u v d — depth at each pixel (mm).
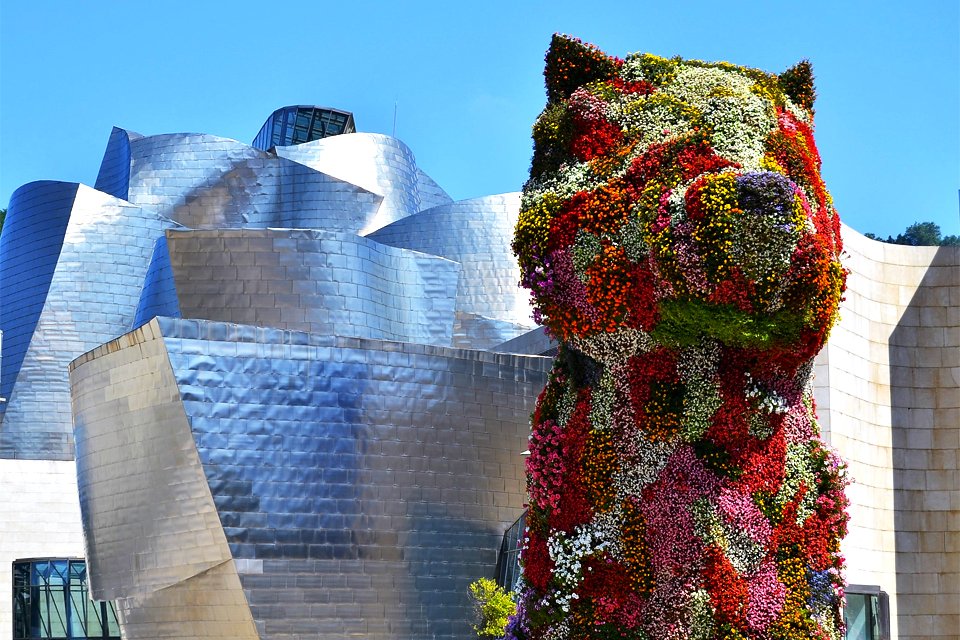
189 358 33812
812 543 17703
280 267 42656
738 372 17625
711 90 18562
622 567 17656
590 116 18781
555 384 19344
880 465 34125
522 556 19094
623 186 17938
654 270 17250
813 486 18047
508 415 38000
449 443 36688
